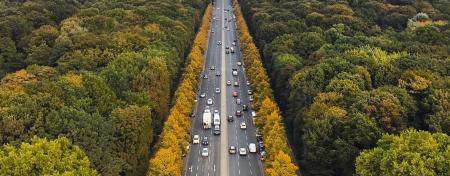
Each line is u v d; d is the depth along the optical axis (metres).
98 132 135.38
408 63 186.75
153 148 168.38
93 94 155.62
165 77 196.75
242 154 173.88
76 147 120.06
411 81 165.25
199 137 190.50
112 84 174.88
